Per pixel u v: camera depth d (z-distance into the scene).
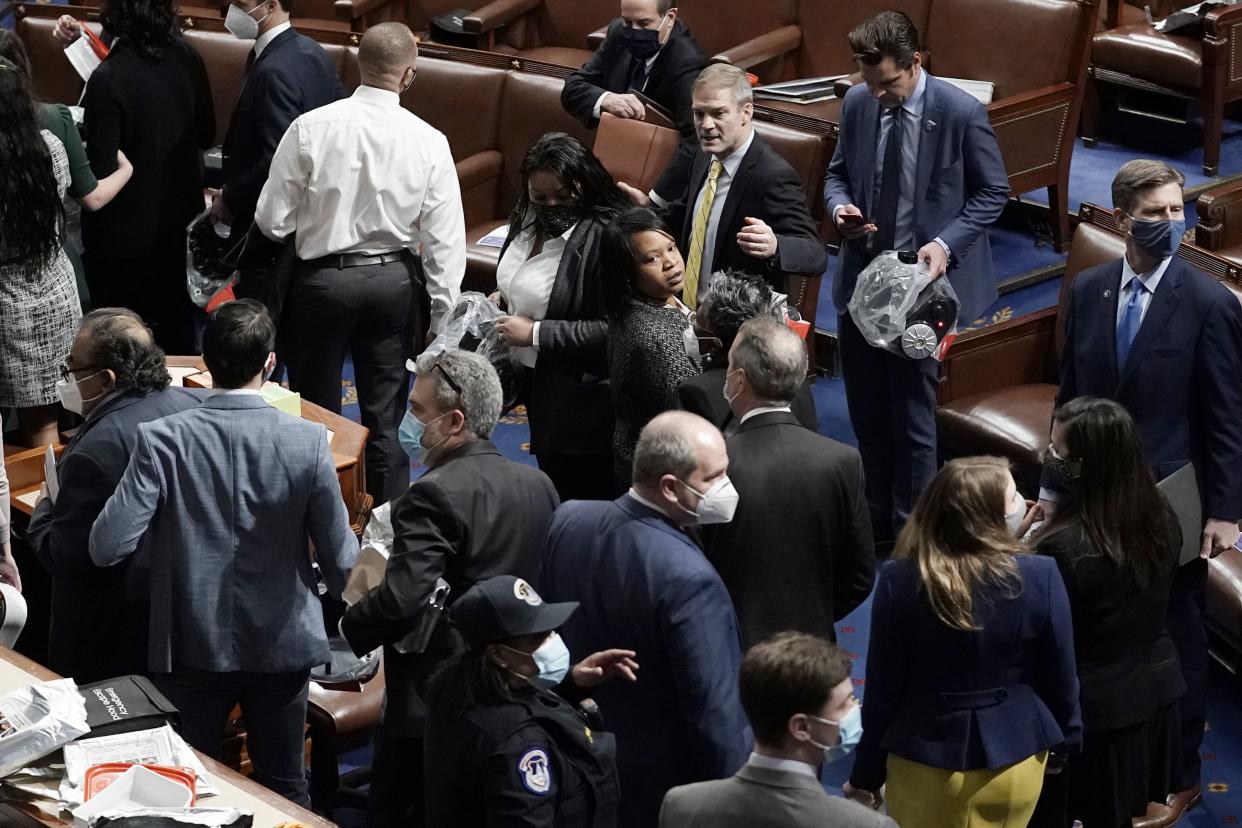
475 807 3.90
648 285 5.57
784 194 6.56
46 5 10.52
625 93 7.99
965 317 7.09
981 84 9.52
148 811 4.04
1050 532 4.94
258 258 7.24
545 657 3.86
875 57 6.60
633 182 7.52
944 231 6.81
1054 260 9.60
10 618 5.33
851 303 6.89
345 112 6.91
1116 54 10.48
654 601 4.26
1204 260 7.34
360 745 5.95
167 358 7.10
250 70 7.70
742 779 3.55
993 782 4.59
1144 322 5.70
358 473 6.58
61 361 6.79
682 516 4.37
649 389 5.55
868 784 4.83
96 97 8.01
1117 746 5.09
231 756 5.82
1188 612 5.68
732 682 4.29
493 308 6.47
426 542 4.66
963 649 4.50
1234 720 6.46
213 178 10.10
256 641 5.03
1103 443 4.81
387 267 7.15
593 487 6.47
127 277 8.55
